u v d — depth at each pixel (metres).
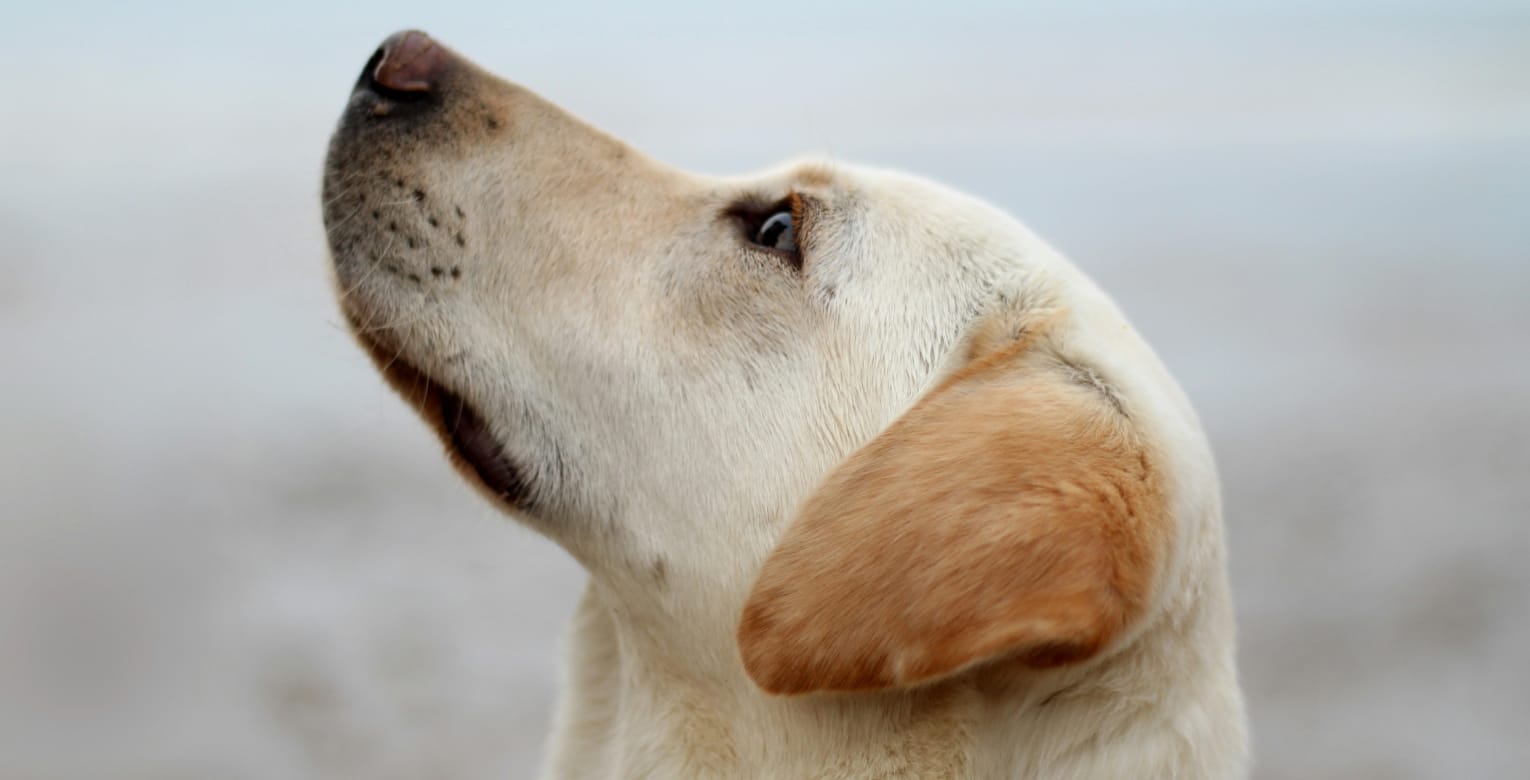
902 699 0.94
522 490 0.98
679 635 0.97
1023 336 0.95
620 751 0.99
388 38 1.01
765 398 0.97
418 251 0.98
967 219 0.99
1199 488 0.93
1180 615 0.93
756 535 0.96
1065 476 0.90
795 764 0.95
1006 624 0.88
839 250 0.98
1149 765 0.93
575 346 0.98
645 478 0.97
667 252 0.98
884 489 0.91
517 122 1.00
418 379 0.99
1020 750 0.94
